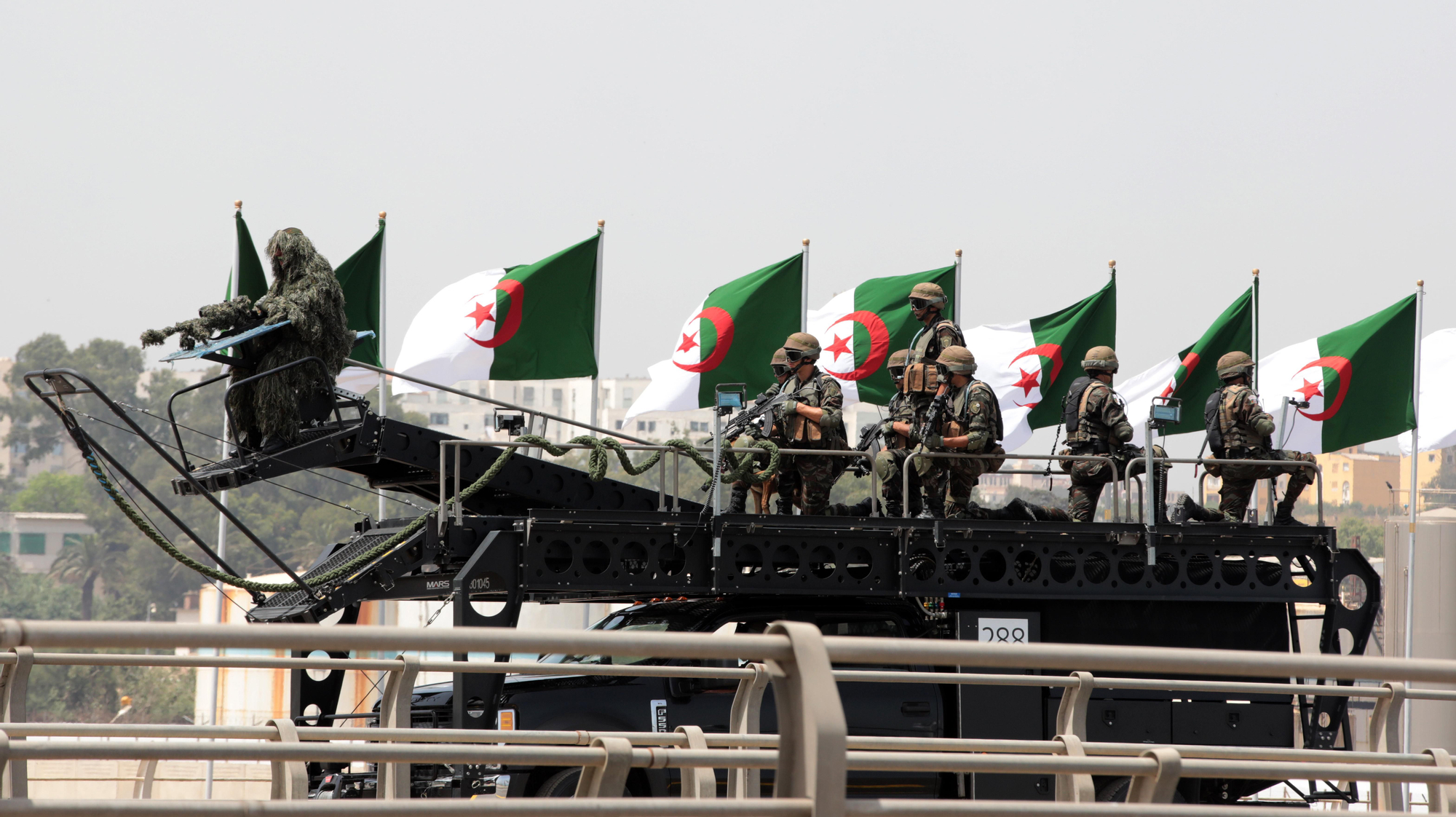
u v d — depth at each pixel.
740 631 25.16
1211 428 27.70
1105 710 25.72
